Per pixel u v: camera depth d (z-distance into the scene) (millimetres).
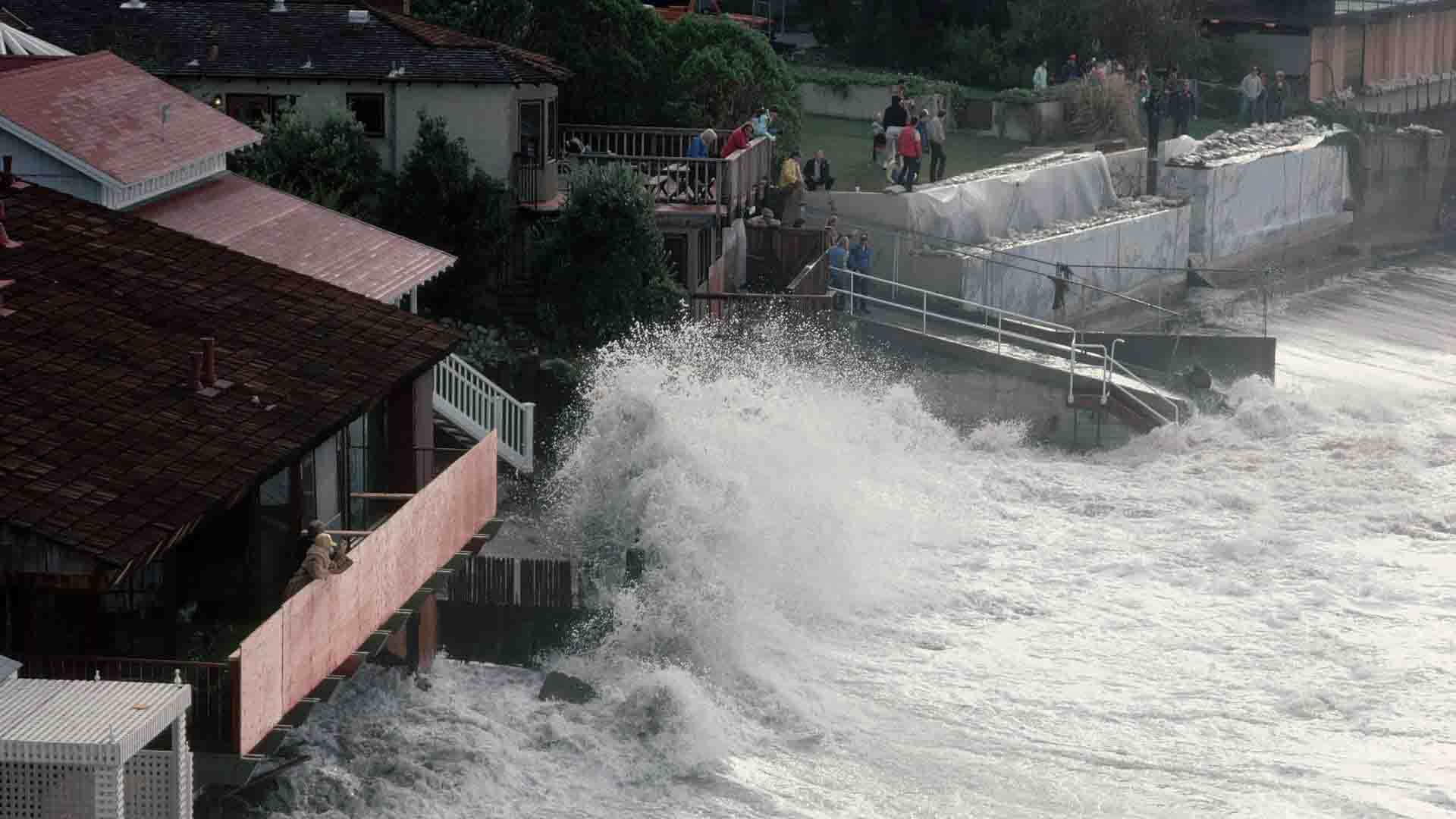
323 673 21328
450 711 26875
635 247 42500
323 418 23125
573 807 24656
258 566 23672
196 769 19469
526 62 44719
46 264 25297
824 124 70125
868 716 28203
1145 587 34812
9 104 30625
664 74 56750
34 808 17438
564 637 29359
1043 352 47438
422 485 28344
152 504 20000
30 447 20484
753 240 49562
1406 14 94500
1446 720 28391
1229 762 26797
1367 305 68000
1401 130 84062
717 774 25781
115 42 44500
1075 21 79000
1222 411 46750
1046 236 56688
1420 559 36750
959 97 71125
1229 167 67000
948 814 24953
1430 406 49781
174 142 32750
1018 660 30766
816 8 85062
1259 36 86625
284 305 26328
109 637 22234
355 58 44094
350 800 24047
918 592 33906
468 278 43438
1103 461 43906
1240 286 67562
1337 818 24984
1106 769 26500
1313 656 31156
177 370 23312
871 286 51094
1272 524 38719
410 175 43062
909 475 41156
